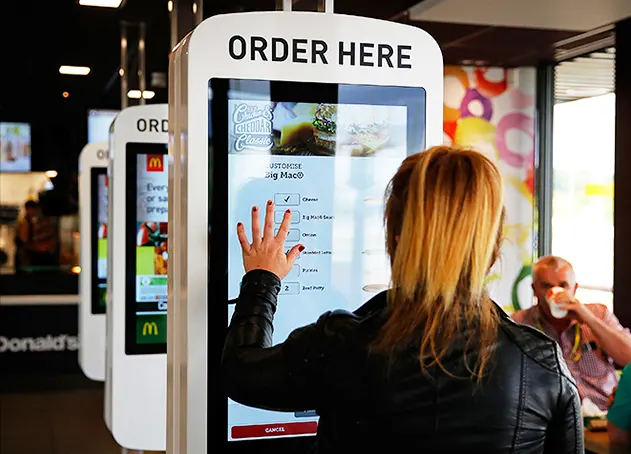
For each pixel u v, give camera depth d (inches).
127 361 162.4
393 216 65.5
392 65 94.7
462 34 233.9
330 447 64.4
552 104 283.7
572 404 63.4
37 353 336.8
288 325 92.9
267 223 89.3
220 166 88.5
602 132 253.4
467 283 63.0
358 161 94.0
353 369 62.7
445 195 62.2
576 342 168.1
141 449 163.8
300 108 91.4
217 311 88.7
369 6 184.1
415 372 61.6
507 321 64.7
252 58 89.0
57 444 248.4
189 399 88.2
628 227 214.8
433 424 61.4
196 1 128.3
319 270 93.6
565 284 168.1
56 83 357.1
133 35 255.3
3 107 374.6
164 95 297.1
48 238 383.9
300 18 90.6
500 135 286.4
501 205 63.8
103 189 249.0
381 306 66.4
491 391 61.4
